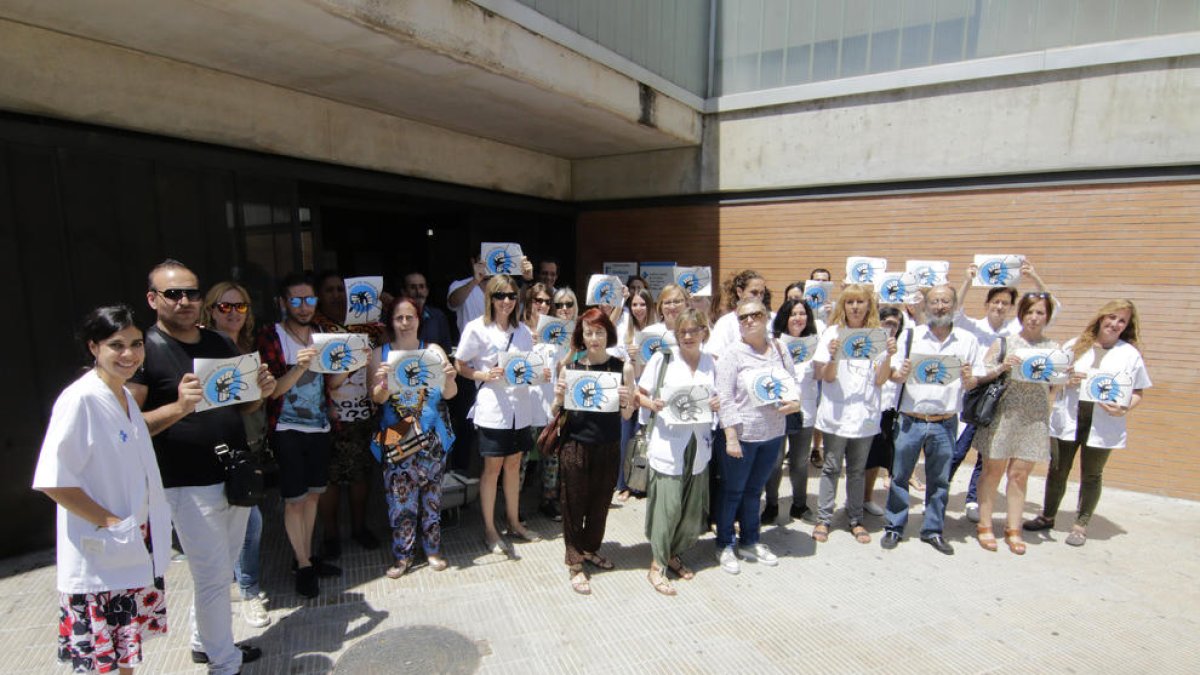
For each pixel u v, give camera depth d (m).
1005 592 3.85
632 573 4.01
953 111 6.18
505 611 3.52
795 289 5.60
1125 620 3.55
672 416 3.60
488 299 4.20
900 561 4.25
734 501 4.08
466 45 4.40
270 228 5.30
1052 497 4.70
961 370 4.21
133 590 2.35
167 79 4.52
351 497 4.29
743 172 7.38
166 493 2.70
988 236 6.14
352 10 3.65
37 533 4.09
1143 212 5.47
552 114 6.08
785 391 3.89
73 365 4.16
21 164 3.87
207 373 2.63
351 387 3.94
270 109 5.16
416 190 6.52
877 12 6.51
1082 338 4.65
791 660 3.14
